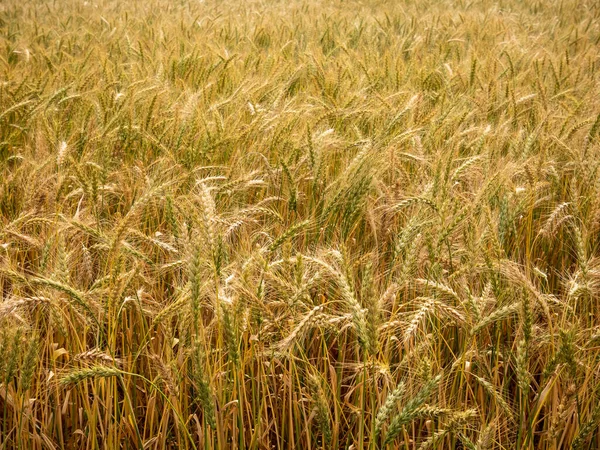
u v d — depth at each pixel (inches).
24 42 384.5
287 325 104.8
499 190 142.4
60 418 102.8
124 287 100.7
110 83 225.0
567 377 94.3
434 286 101.4
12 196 157.6
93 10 590.9
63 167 161.5
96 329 109.0
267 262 107.3
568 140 176.6
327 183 157.1
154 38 398.0
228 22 476.7
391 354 111.6
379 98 212.5
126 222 102.3
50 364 110.0
